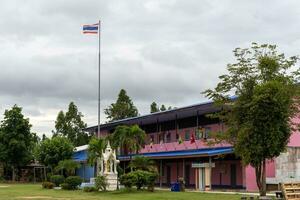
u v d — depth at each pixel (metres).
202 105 47.25
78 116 100.44
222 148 46.47
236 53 37.34
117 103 92.88
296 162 42.47
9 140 79.06
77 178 49.84
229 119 29.42
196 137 54.88
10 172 85.00
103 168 46.41
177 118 58.50
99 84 56.72
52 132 99.94
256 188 44.25
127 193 40.38
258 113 27.00
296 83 28.84
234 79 29.44
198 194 38.09
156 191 42.44
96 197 36.75
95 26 55.66
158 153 55.81
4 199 34.72
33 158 81.31
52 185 52.53
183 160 52.88
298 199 22.77
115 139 47.31
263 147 27.12
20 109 80.56
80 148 77.38
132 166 46.22
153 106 91.31
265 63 28.83
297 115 33.12
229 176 48.72
